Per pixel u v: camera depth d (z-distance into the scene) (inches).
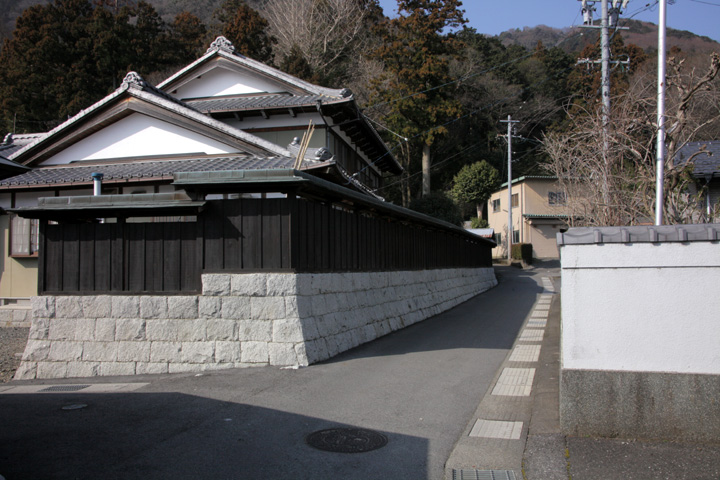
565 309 207.0
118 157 564.4
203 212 326.3
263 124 728.3
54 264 343.6
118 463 175.5
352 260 411.2
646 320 197.8
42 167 579.2
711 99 450.3
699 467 171.9
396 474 171.3
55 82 1270.9
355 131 819.4
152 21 1534.2
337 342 357.7
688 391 192.7
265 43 1470.2
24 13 1334.9
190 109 543.5
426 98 1365.7
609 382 200.2
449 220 1344.7
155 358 319.3
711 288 192.2
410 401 250.4
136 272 332.8
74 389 283.7
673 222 392.8
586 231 205.3
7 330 525.0
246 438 199.5
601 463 177.0
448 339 422.9
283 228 316.5
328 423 217.8
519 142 1750.7
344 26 1658.5
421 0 1365.7
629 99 462.0
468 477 170.4
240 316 316.2
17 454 183.3
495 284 1011.9
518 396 260.8
